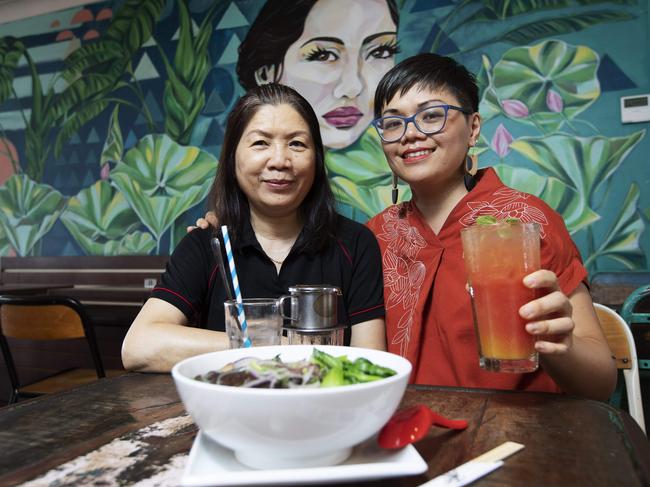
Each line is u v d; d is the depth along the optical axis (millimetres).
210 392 431
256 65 3066
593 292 2303
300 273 1228
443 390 784
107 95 3449
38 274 3551
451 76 1151
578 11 2459
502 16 2578
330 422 431
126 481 466
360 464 482
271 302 826
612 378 909
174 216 3236
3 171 3730
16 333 2084
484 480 457
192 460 457
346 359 568
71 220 3520
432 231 1197
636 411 1208
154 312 1109
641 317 1362
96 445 561
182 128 3242
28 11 3676
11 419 659
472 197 1174
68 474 484
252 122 1136
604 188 2412
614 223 2395
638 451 515
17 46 3709
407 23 2742
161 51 3318
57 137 3576
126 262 3303
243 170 1143
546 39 2506
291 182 1133
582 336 940
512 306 687
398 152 1183
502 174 2570
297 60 2965
